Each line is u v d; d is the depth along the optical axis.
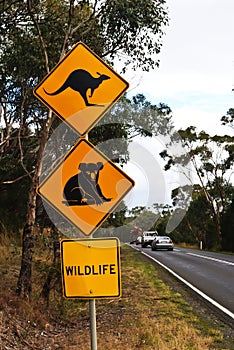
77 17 12.85
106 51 12.95
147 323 8.91
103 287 4.63
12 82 14.56
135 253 28.38
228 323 9.32
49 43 13.03
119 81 4.81
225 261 24.23
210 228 44.34
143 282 15.19
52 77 4.80
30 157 17.78
